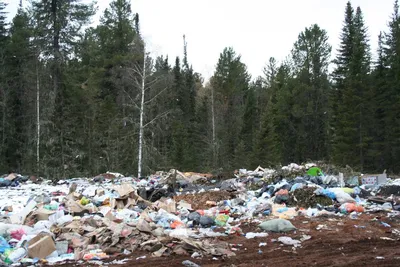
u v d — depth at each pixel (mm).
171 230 9586
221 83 45312
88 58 35500
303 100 44031
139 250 8156
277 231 9742
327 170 17609
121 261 7445
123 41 34812
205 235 9383
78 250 7957
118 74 33406
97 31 36469
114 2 35812
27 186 19047
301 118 44125
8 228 8664
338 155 34688
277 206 12648
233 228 9992
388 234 9383
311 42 44594
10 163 30719
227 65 45438
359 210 11898
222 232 9875
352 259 7395
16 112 32250
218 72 45406
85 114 31750
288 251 8016
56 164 27266
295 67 45906
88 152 30250
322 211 11820
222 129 43344
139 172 26125
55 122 28500
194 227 10453
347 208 11930
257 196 14891
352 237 9094
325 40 44594
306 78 44531
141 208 12742
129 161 29781
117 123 31469
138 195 13969
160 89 33438
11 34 34219
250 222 10797
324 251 8023
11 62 32031
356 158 34594
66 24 26859
